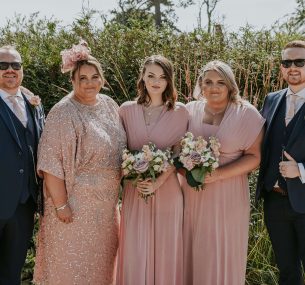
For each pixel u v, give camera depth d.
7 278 3.92
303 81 3.79
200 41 6.79
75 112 3.82
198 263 3.99
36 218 5.39
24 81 6.84
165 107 4.00
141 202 3.97
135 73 6.80
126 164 3.76
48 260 3.92
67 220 3.82
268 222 3.96
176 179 4.02
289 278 3.96
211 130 3.95
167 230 3.96
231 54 6.58
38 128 3.98
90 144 3.79
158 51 6.82
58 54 6.84
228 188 3.92
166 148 3.96
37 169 3.79
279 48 6.74
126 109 4.05
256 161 3.95
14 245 3.90
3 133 3.76
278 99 3.92
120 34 7.05
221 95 3.89
